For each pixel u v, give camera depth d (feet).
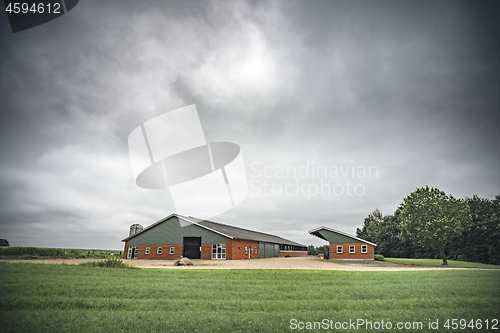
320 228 125.49
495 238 119.03
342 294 29.84
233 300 26.37
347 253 119.65
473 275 49.26
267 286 34.63
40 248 103.19
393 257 177.58
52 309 23.08
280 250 197.77
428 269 71.05
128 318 20.51
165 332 18.06
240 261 103.40
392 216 183.52
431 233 105.91
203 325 19.16
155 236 126.21
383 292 30.83
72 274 42.11
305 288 33.47
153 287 32.19
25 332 17.83
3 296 25.76
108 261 61.00
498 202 123.85
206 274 47.88
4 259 80.74
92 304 24.16
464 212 107.55
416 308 24.35
